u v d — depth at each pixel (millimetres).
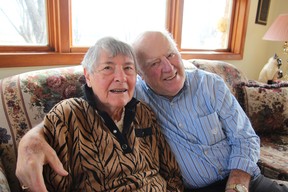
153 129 1122
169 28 2195
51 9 1533
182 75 1161
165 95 1212
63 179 827
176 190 1112
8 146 983
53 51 1595
